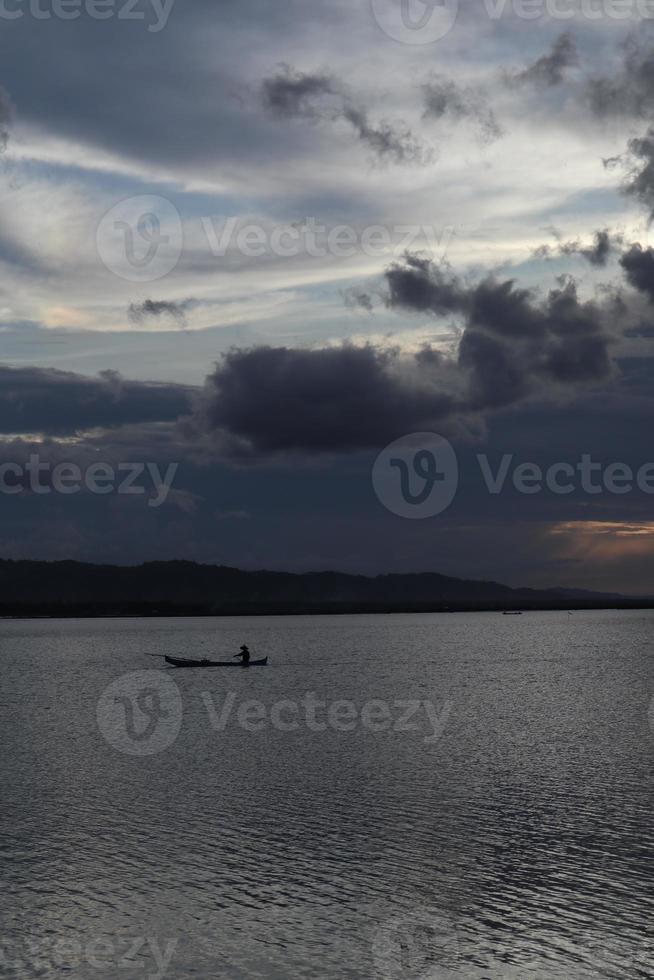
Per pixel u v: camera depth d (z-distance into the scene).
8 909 25.45
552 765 44.66
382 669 110.06
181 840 31.53
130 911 25.27
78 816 34.88
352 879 27.55
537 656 136.50
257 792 38.78
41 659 136.50
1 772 43.72
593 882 27.25
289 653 147.25
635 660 126.62
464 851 30.16
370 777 41.75
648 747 50.34
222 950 22.97
